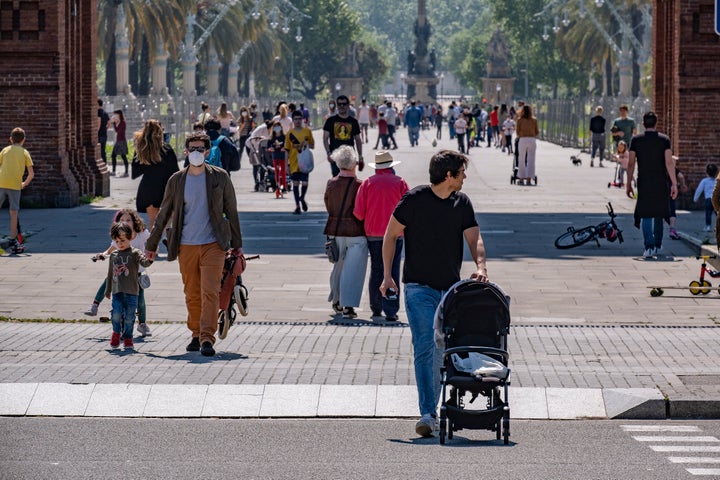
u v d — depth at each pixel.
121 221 34.25
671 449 22.28
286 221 64.38
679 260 50.72
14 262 48.84
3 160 51.72
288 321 37.06
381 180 37.09
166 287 43.16
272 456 21.75
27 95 69.81
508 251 53.16
